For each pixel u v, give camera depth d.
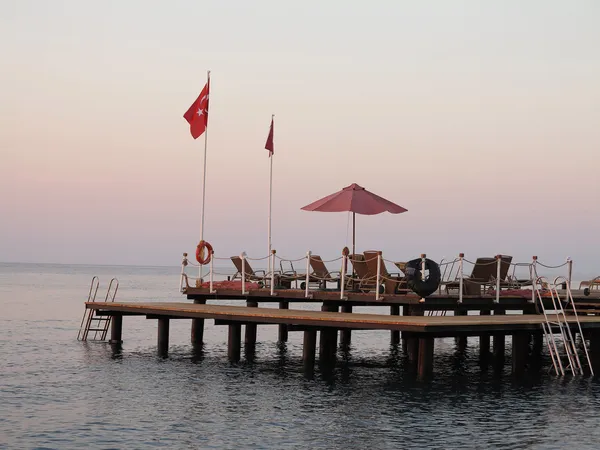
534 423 15.61
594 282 29.45
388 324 19.41
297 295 24.94
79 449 13.50
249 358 24.80
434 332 19.69
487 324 19.86
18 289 78.19
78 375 20.92
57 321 37.91
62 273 184.62
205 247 27.86
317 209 25.84
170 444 13.85
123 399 17.69
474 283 23.86
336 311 25.38
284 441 14.11
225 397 18.00
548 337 21.22
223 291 26.92
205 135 29.94
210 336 32.34
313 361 22.27
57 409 16.59
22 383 19.62
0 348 26.53
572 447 13.91
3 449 13.47
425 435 14.59
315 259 26.20
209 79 30.53
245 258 26.56
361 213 25.44
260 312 23.20
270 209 31.62
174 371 21.75
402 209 26.45
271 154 31.69
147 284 102.75
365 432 14.80
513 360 21.45
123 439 14.16
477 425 15.41
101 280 122.69
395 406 17.12
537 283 24.89
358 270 24.56
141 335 32.09
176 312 24.36
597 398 18.20
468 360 25.58
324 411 16.56
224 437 14.34
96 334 29.97
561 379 20.89
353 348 28.80
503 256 24.03
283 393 18.55
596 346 22.73
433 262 22.06
